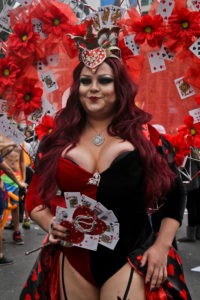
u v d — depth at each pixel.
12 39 2.07
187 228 5.70
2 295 3.54
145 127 1.79
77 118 1.79
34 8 2.04
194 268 4.36
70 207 1.64
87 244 1.65
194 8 1.91
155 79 2.06
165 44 1.98
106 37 1.75
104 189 1.62
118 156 1.63
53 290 1.77
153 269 1.63
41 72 2.12
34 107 2.10
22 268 4.38
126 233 1.68
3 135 2.14
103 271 1.67
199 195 5.51
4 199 4.99
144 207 1.71
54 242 1.69
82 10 2.05
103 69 1.72
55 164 1.69
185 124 1.97
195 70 1.99
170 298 1.67
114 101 1.75
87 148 1.72
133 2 1.97
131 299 1.61
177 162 1.91
